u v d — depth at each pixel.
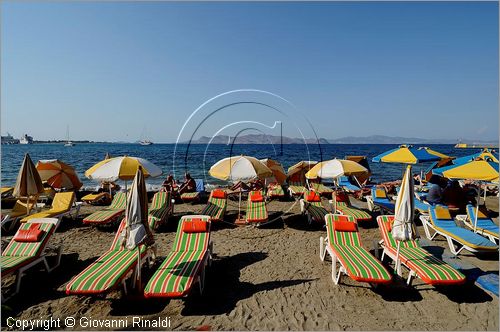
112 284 4.24
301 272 5.81
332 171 8.44
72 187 12.65
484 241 6.15
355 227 6.12
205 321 4.22
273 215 10.36
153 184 19.81
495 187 14.52
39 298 4.84
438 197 9.24
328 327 4.09
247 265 6.16
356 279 4.50
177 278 4.43
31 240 5.51
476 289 5.03
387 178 23.75
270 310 4.50
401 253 5.52
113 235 8.06
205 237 5.98
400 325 4.12
